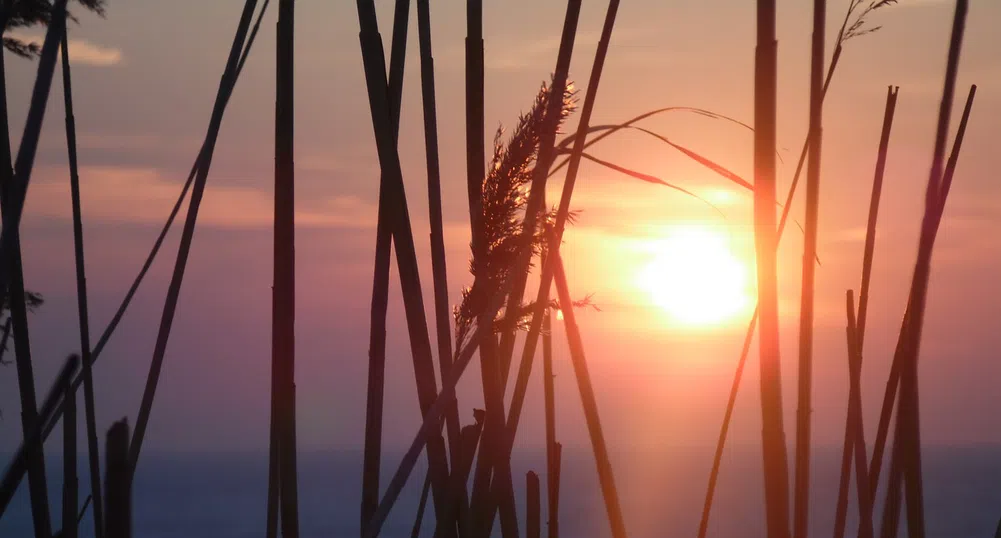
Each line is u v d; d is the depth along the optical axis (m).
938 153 2.37
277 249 2.41
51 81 2.29
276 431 2.43
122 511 2.14
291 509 2.40
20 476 2.26
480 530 2.43
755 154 2.21
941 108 2.36
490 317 2.38
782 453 2.21
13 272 2.43
